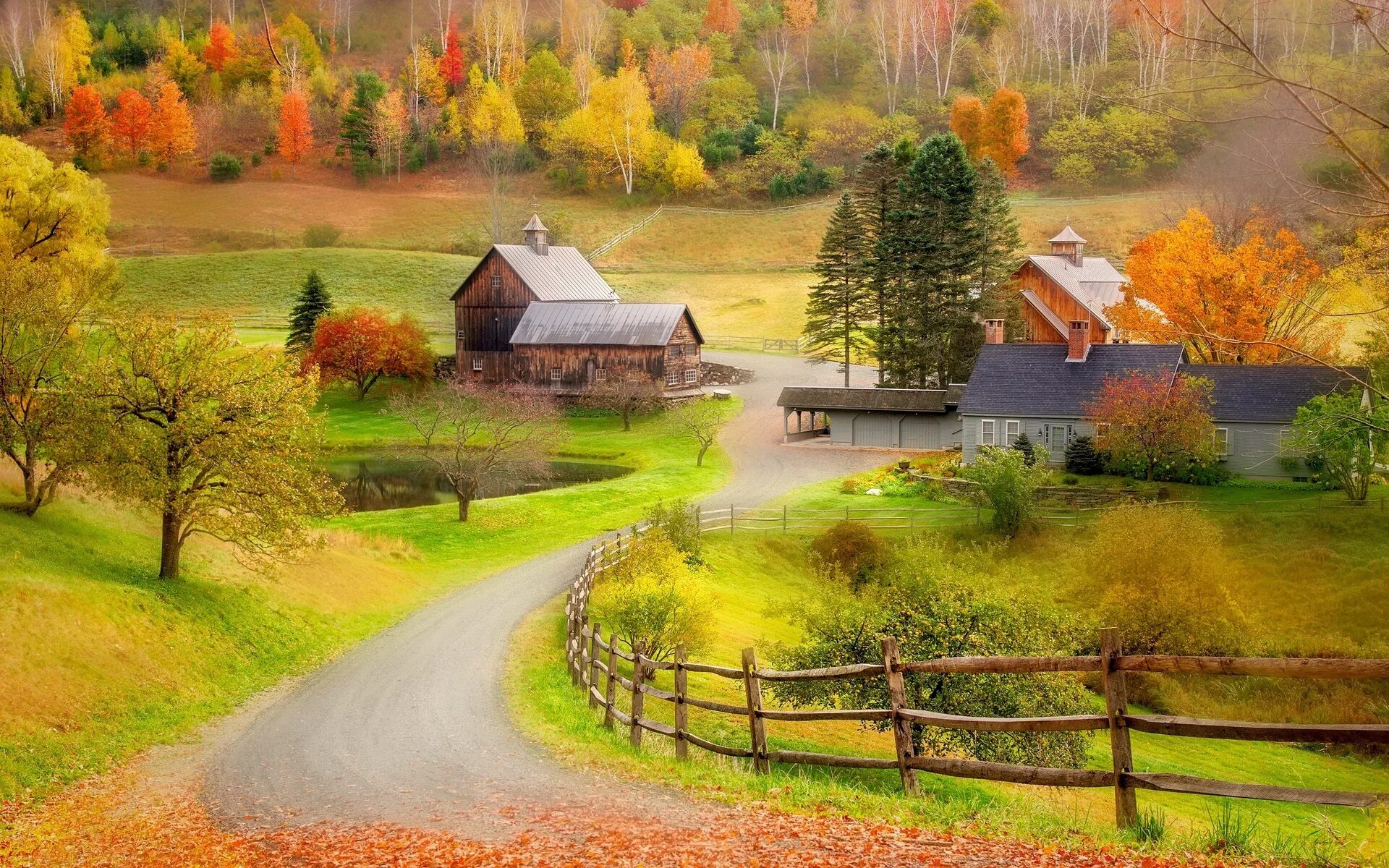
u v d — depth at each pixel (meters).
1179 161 120.69
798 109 150.88
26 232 54.31
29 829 13.62
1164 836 8.92
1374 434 43.03
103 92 146.50
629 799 12.41
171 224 124.25
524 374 82.19
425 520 48.72
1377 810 7.87
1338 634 37.25
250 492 27.16
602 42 169.00
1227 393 53.97
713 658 30.66
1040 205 121.19
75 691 20.20
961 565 41.44
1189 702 32.25
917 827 9.86
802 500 54.28
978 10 162.25
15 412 28.94
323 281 107.56
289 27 143.12
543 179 141.38
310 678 25.16
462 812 12.48
